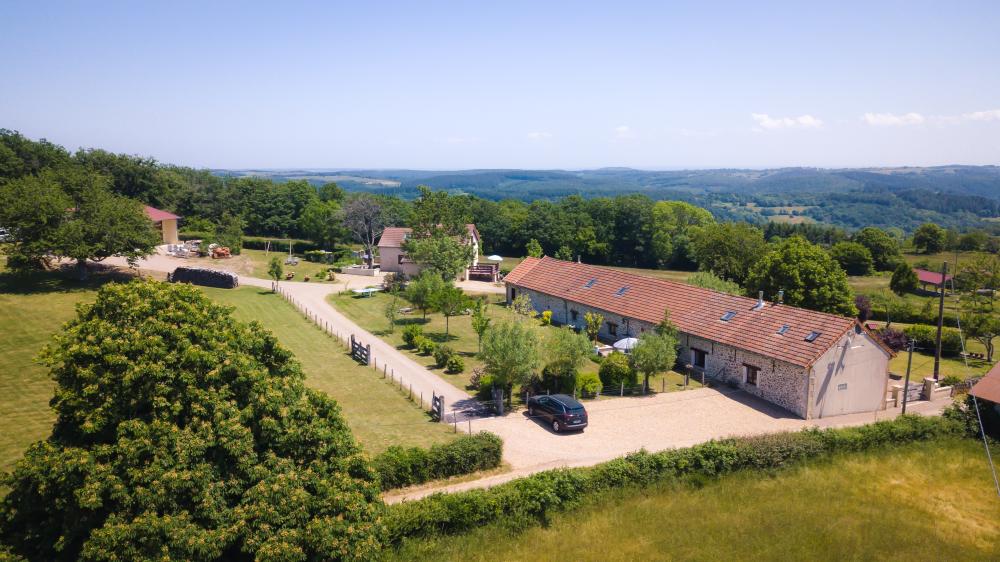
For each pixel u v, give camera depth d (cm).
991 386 3253
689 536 2180
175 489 1592
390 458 2353
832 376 3431
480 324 4412
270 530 1650
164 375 1723
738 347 3794
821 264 5191
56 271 5947
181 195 10212
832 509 2414
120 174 9519
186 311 1909
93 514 1619
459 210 8144
